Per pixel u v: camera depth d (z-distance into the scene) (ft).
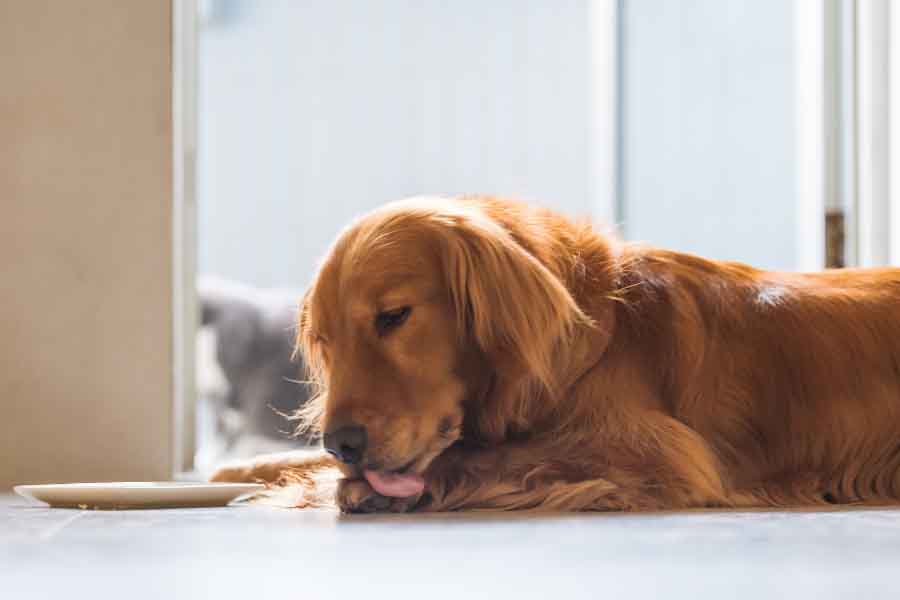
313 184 21.89
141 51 11.77
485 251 6.97
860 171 13.04
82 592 3.09
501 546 4.27
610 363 7.23
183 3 12.69
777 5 17.20
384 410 6.50
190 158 12.69
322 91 21.68
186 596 3.00
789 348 7.58
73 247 11.68
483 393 7.04
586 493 6.64
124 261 11.70
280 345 18.81
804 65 13.84
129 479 11.64
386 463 6.44
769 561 3.74
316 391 8.04
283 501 7.30
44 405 11.59
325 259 7.10
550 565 3.66
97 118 11.73
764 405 7.47
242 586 3.21
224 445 18.60
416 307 6.79
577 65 20.17
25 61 11.69
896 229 12.55
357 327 6.73
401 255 6.84
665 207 17.53
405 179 21.44
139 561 3.91
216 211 22.31
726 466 7.32
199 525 5.59
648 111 17.54
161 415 11.68
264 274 22.21
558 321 6.98
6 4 11.68
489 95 20.75
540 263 7.23
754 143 17.26
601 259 7.59
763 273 8.05
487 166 20.79
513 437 7.15
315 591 3.09
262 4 21.71
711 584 3.16
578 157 20.26
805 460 7.50
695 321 7.50
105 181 11.71
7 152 11.66
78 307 11.66
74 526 5.59
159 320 11.70
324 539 4.68
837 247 13.25
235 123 21.97
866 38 12.89
